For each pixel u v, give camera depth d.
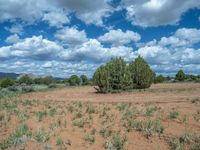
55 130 9.76
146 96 20.42
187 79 60.09
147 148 8.07
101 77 27.23
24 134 9.16
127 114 11.57
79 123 10.46
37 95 25.64
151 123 9.78
